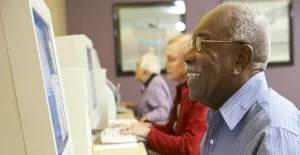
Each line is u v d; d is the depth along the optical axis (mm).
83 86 1210
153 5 3916
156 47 3943
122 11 3918
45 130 595
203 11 3918
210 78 877
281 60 3928
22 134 594
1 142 594
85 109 1215
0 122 588
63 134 820
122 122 2139
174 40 1875
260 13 867
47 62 731
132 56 3947
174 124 1977
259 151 738
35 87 584
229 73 862
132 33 3934
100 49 3928
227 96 902
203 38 874
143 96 3127
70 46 1546
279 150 721
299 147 731
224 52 850
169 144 1604
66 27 3803
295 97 3967
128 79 3963
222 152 887
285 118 780
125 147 1531
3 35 572
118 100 3070
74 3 3893
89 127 1310
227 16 851
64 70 1204
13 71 579
